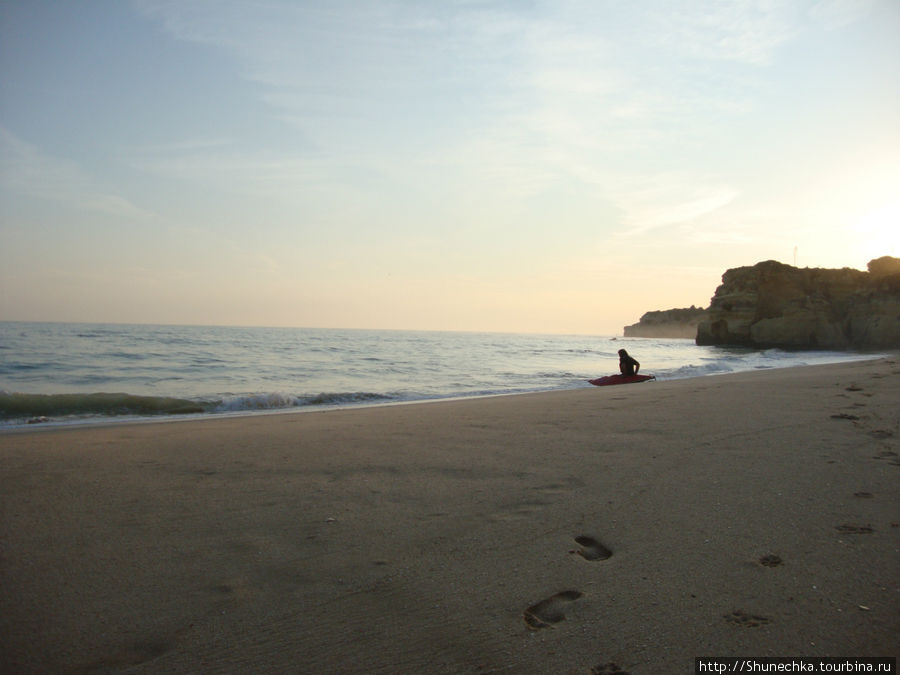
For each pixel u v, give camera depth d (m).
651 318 167.50
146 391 15.36
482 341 84.69
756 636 2.29
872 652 2.16
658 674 2.07
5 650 2.25
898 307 53.00
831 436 5.88
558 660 2.17
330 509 3.93
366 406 11.62
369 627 2.42
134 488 4.46
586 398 10.52
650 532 3.41
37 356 26.12
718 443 5.71
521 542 3.31
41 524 3.64
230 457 5.56
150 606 2.59
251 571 2.95
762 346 57.41
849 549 3.09
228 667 2.14
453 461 5.25
